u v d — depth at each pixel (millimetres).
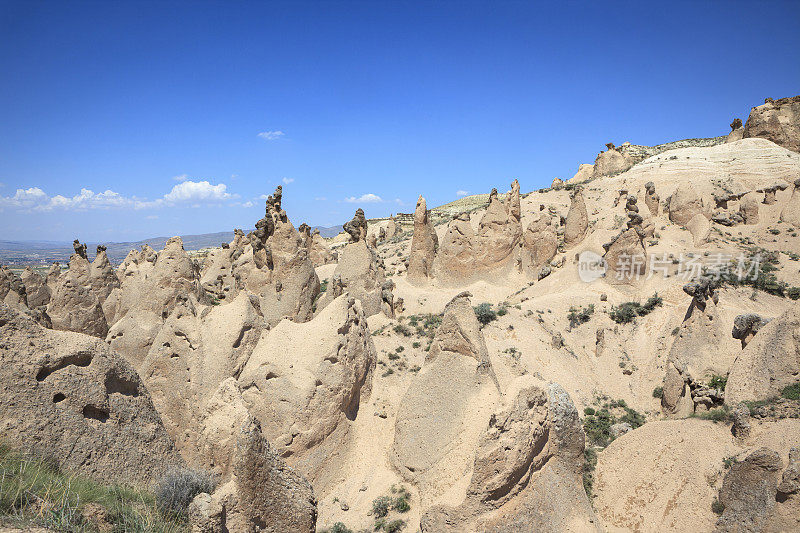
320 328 23516
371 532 18453
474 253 56406
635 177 77812
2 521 8109
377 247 90062
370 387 24547
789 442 18000
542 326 41344
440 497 16078
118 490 11539
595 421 30734
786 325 23797
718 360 30219
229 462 16578
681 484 19406
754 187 66875
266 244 43250
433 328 38156
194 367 22469
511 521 15359
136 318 31750
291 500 13250
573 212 57906
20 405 11719
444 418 20219
